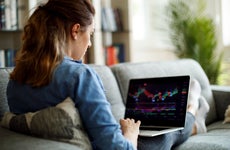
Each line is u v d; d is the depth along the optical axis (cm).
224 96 231
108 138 111
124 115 174
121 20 351
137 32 392
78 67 115
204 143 158
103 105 113
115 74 205
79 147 110
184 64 240
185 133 162
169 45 395
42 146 105
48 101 116
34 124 114
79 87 112
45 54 115
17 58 123
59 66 115
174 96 160
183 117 153
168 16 376
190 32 354
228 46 386
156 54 403
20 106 124
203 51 349
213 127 207
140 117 166
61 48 116
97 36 317
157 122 159
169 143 150
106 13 332
